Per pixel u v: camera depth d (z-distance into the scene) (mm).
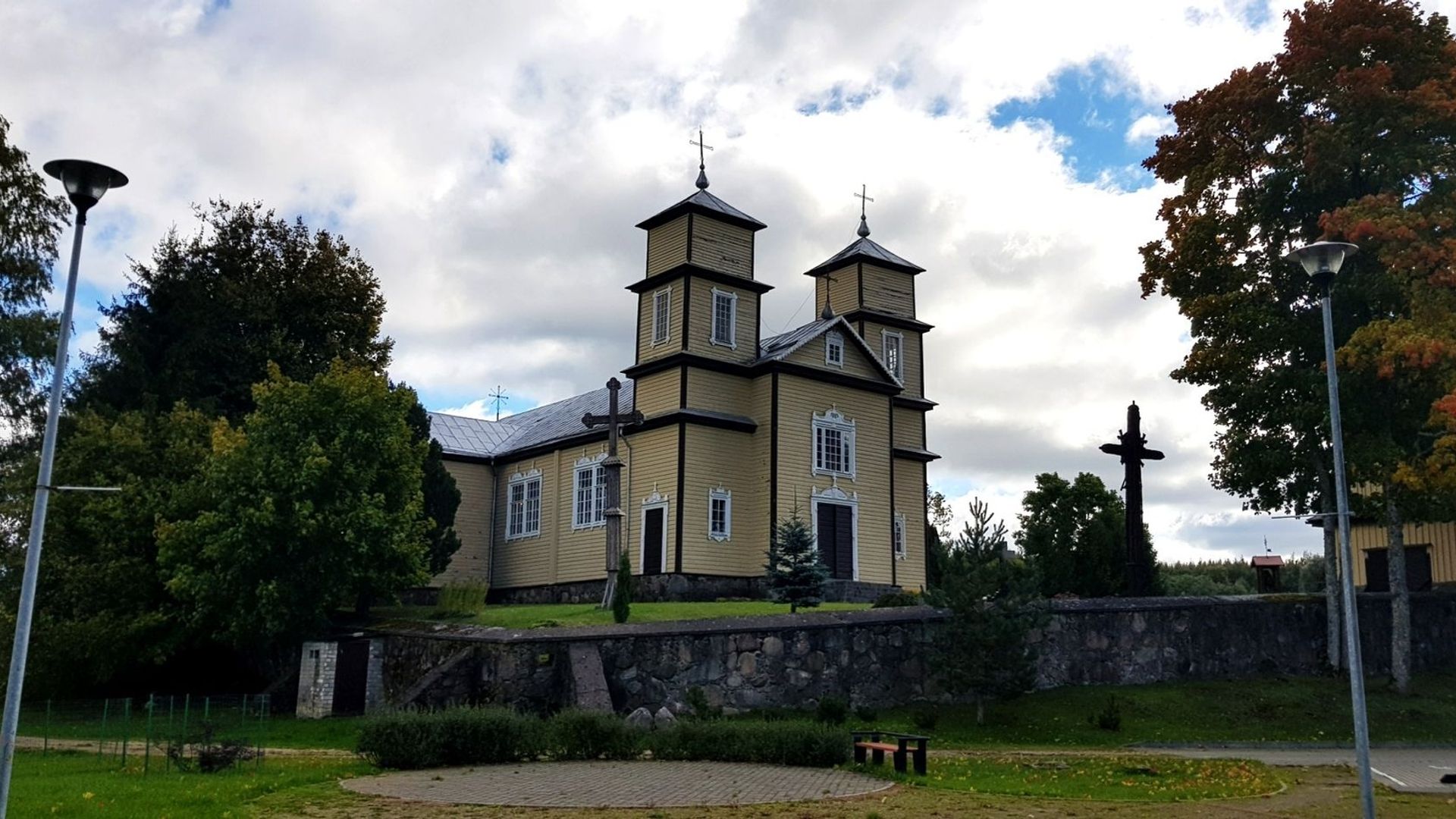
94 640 28656
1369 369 26141
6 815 12375
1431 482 24750
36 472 31578
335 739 22297
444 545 38312
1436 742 23516
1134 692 25750
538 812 12625
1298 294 28750
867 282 41719
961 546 24484
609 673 22266
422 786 14758
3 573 30875
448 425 48719
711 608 28547
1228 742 22500
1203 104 29312
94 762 18469
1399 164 26266
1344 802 14250
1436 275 24703
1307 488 29359
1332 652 28969
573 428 42750
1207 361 28578
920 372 42656
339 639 27734
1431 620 31625
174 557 29125
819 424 37312
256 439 30047
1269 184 28094
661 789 14422
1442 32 27281
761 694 23500
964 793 14477
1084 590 35250
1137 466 31922
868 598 35125
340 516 28781
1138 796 14492
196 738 18172
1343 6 27031
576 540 40594
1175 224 29688
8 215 31641
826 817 12391
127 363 36375
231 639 29438
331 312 41125
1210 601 28594
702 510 35312
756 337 38125
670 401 36344
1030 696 25234
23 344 32375
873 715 23328
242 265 39531
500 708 18531
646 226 38688
